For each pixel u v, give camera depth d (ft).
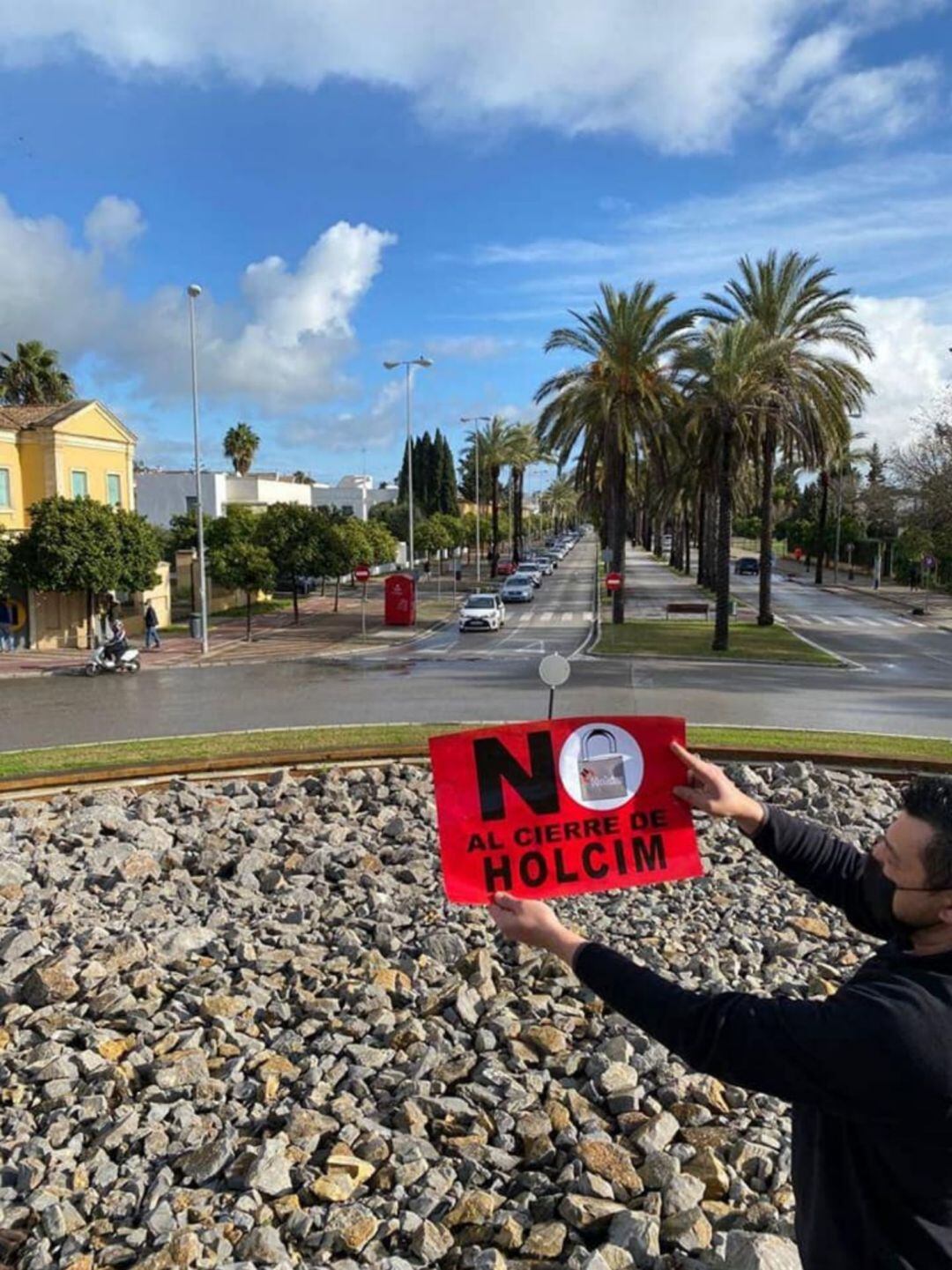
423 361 142.10
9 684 74.38
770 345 85.61
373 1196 10.74
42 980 15.46
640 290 101.76
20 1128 12.07
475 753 8.59
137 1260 9.73
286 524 126.52
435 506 304.09
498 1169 11.23
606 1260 9.47
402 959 17.04
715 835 25.21
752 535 374.02
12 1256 9.96
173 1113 12.31
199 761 32.76
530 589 155.33
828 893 6.93
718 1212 10.46
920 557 165.89
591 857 8.57
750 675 71.72
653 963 17.26
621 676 70.28
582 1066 13.44
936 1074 4.52
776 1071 4.73
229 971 16.71
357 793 30.01
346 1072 13.30
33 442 108.17
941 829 4.90
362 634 108.27
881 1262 4.96
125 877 21.68
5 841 24.73
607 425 104.94
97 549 95.50
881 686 66.18
